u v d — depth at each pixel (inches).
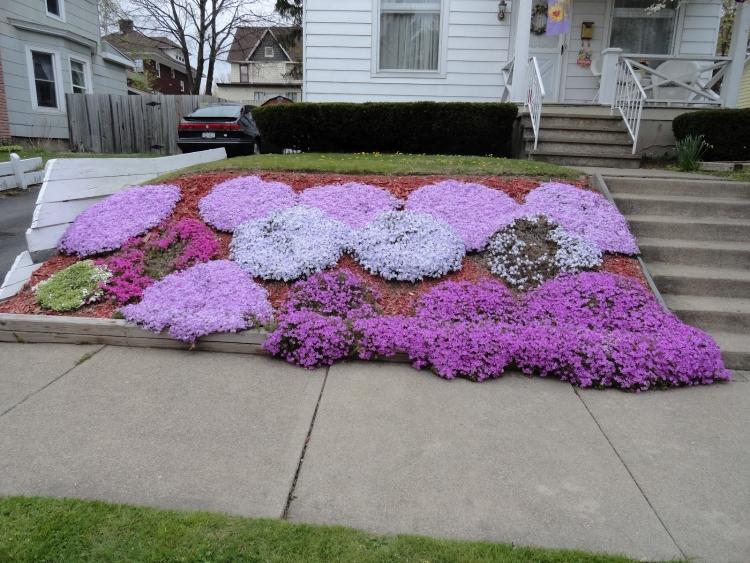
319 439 122.0
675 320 177.5
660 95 444.1
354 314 181.0
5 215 336.8
